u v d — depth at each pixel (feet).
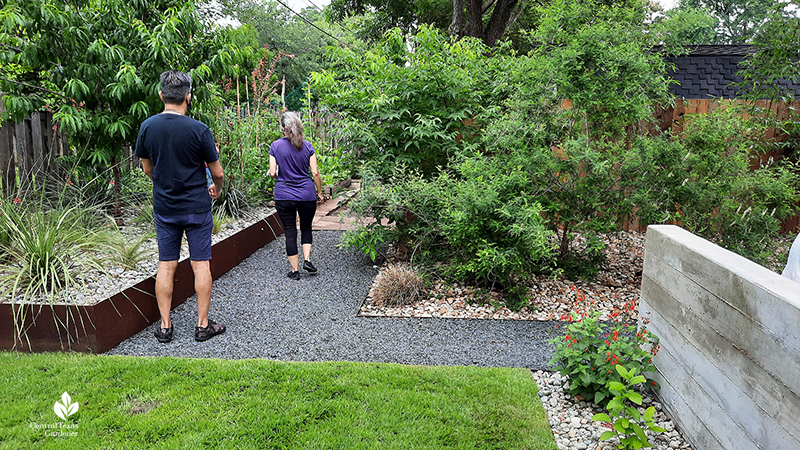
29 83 17.20
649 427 7.47
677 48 16.42
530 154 15.34
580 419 8.55
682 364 8.07
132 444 7.45
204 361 10.30
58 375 9.57
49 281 11.63
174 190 11.12
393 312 13.76
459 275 15.20
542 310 13.99
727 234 14.57
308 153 16.47
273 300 14.65
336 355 11.03
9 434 7.64
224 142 23.16
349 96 18.85
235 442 7.54
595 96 14.52
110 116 17.02
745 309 6.35
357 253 19.95
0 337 10.84
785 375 5.56
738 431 6.46
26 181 16.99
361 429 7.92
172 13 17.29
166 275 11.51
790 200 15.71
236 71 19.98
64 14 15.62
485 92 18.99
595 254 16.10
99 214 17.16
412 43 18.99
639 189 14.64
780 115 19.92
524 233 13.56
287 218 16.53
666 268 8.69
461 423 8.21
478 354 11.14
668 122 21.06
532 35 15.85
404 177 17.02
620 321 10.66
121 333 11.58
